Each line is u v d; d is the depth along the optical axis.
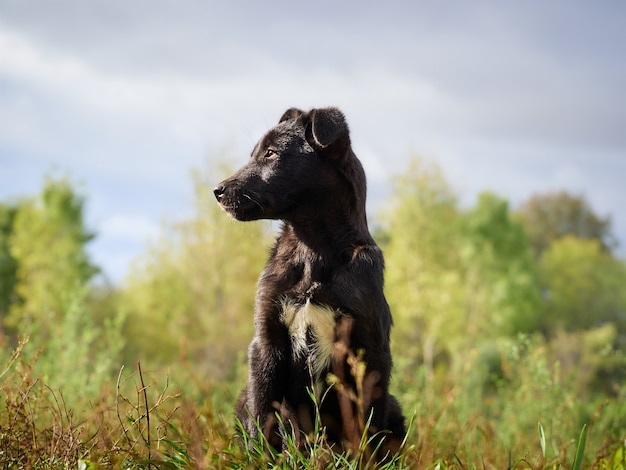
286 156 4.96
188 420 4.53
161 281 29.56
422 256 28.41
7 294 40.38
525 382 7.02
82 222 32.66
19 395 4.64
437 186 28.92
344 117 4.90
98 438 4.29
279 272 4.82
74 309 7.45
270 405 4.67
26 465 3.94
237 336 26.36
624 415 7.23
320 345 4.64
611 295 52.62
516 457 5.22
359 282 4.62
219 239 26.08
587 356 15.27
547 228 73.06
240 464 4.06
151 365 8.66
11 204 45.69
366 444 4.09
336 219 4.83
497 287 31.77
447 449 5.34
